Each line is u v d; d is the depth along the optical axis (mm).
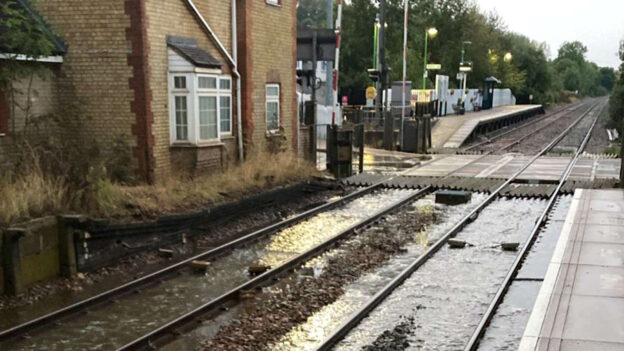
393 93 41375
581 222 11992
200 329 8031
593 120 64125
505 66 81875
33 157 10883
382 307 8828
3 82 11148
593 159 27781
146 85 13195
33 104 12797
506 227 14164
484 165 25875
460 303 8992
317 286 9766
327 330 7969
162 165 13898
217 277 10320
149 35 13242
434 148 34625
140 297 9281
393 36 61375
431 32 46312
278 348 7395
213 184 14250
